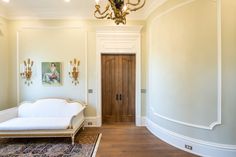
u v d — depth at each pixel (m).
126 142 3.96
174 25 3.75
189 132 3.44
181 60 3.59
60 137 4.26
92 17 5.18
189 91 3.44
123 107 5.43
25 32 5.16
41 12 5.09
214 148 3.09
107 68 5.38
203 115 3.23
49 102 4.87
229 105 2.98
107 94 5.40
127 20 5.23
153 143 3.90
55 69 5.18
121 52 5.23
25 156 3.24
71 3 4.68
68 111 4.79
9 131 3.82
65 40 5.19
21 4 4.71
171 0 3.81
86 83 5.20
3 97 4.99
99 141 4.02
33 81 5.19
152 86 4.69
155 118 4.49
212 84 3.12
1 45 4.91
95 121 5.23
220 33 3.00
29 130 3.84
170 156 3.26
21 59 5.17
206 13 3.17
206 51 3.18
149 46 4.91
